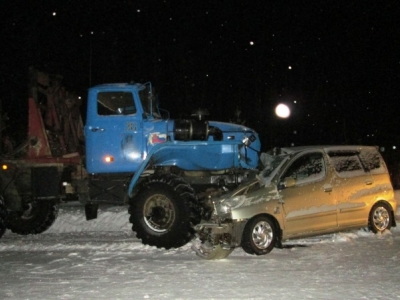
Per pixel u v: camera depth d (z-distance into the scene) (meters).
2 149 13.48
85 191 12.19
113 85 11.95
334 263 9.25
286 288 7.81
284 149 11.34
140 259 9.99
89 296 7.62
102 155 11.85
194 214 10.76
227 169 11.55
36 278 8.70
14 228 13.69
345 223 10.93
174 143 11.29
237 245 9.94
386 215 11.52
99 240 12.27
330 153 11.06
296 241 11.25
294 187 10.49
